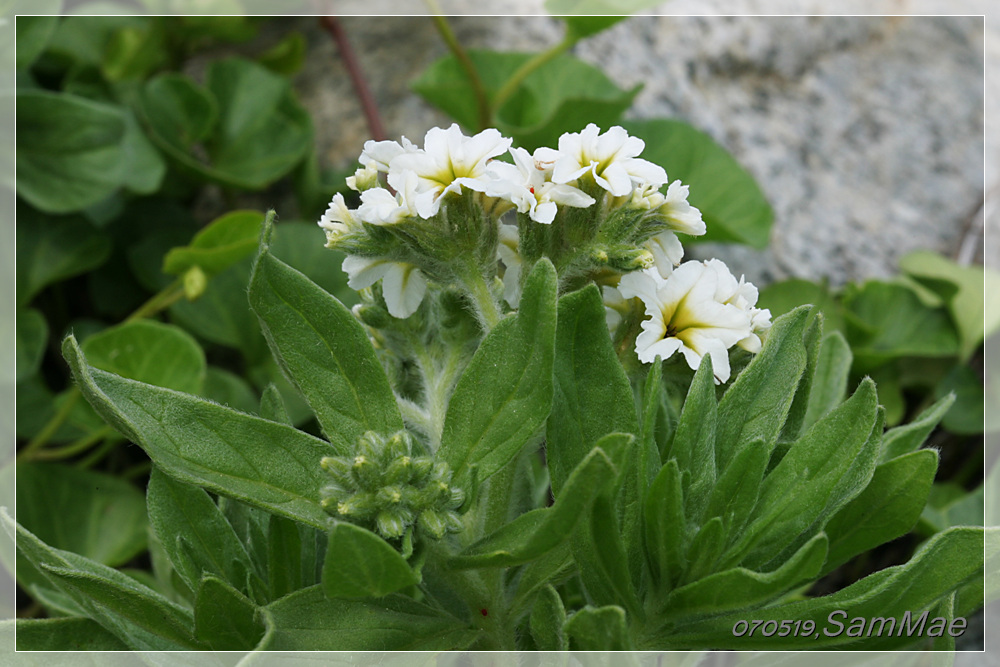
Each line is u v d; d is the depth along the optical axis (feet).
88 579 0.98
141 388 0.99
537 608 0.99
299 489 0.99
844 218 1.81
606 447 0.94
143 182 1.56
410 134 1.79
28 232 1.57
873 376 1.54
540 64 1.52
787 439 1.04
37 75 1.80
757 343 1.02
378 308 1.04
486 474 0.99
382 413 1.00
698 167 1.58
